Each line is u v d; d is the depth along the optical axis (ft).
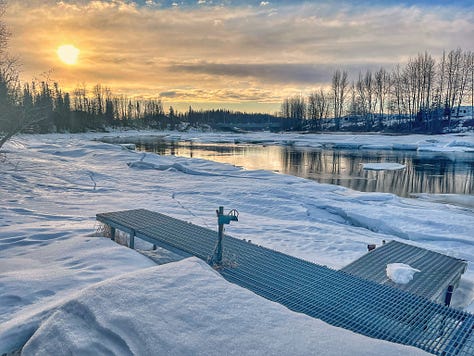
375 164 90.17
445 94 187.83
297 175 75.92
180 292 9.70
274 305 9.47
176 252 15.96
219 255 14.14
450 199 53.93
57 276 13.64
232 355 7.38
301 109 260.62
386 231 34.22
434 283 15.92
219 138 196.85
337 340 8.00
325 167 88.48
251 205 40.01
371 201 46.55
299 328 8.41
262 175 61.36
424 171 81.66
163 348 7.61
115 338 8.13
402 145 133.49
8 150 76.02
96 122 255.29
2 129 57.00
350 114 238.27
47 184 45.14
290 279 13.25
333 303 11.60
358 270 17.34
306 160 101.96
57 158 73.61
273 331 8.21
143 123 306.76
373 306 11.50
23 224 24.81
